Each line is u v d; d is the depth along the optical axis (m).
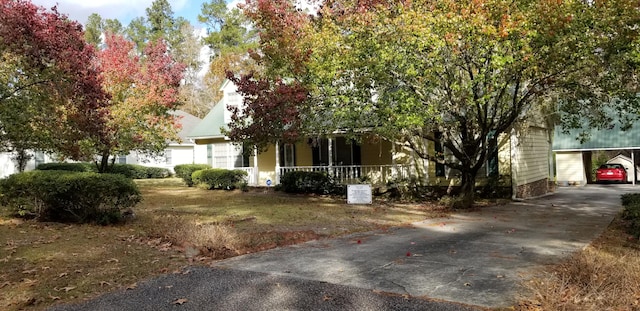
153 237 8.07
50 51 9.80
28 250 7.05
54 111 10.80
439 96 12.26
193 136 23.75
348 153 20.84
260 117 13.02
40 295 5.01
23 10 9.42
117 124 16.94
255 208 13.32
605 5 9.00
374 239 8.56
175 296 5.01
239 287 5.30
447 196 15.16
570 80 11.10
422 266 6.23
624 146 24.47
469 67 11.56
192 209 12.93
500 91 12.64
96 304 4.77
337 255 7.03
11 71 10.44
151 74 18.44
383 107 12.11
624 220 10.52
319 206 14.08
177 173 25.55
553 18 9.16
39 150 12.57
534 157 19.19
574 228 9.74
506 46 10.19
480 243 8.04
